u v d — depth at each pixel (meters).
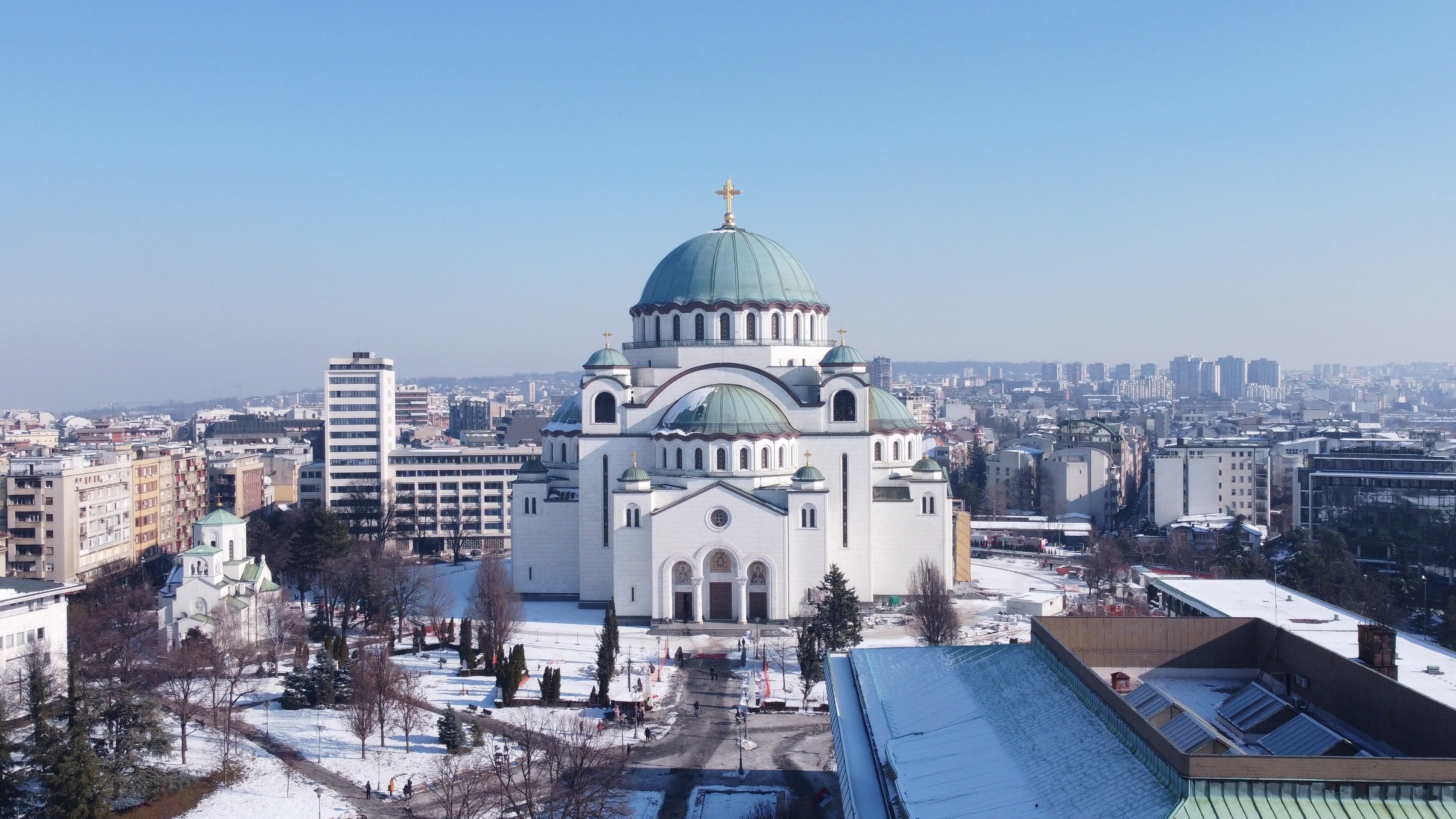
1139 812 47.00
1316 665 63.41
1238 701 64.94
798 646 130.88
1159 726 58.69
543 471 170.62
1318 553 176.75
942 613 133.38
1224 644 71.81
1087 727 58.47
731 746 103.56
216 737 104.75
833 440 159.50
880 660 85.25
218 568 137.25
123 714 89.81
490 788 91.00
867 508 159.25
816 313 173.88
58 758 82.56
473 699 117.69
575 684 122.88
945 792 56.56
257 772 96.69
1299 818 45.03
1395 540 189.75
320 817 87.69
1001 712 66.06
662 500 154.00
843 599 131.62
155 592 171.12
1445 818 44.94
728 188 179.75
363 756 100.56
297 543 165.62
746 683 123.62
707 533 150.12
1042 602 153.88
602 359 163.88
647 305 172.00
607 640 123.25
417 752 102.00
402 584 154.00
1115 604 157.00
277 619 143.00
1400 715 54.16
